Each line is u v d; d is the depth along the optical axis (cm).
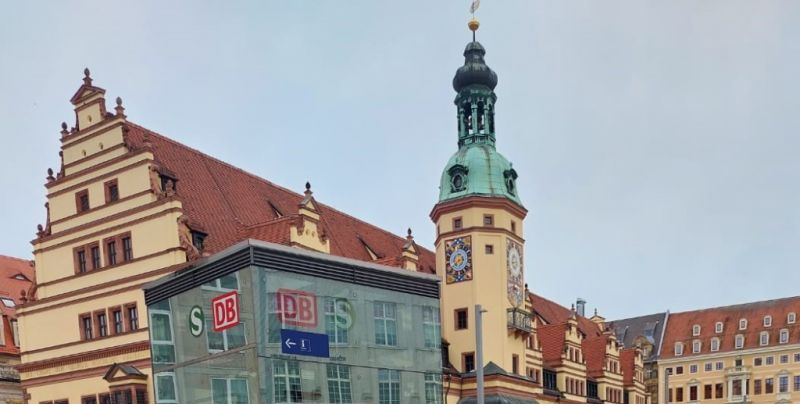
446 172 5300
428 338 3162
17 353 4947
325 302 2712
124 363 3566
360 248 5162
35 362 3938
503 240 5059
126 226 3706
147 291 3047
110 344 3653
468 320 4947
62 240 3969
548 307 7362
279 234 3816
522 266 5312
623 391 7106
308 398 2588
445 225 5159
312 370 2617
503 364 4903
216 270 2653
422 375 3102
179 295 2858
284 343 2533
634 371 7375
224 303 2605
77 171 3969
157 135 4150
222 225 3962
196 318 2756
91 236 3850
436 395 3161
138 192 3678
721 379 10162
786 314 10069
